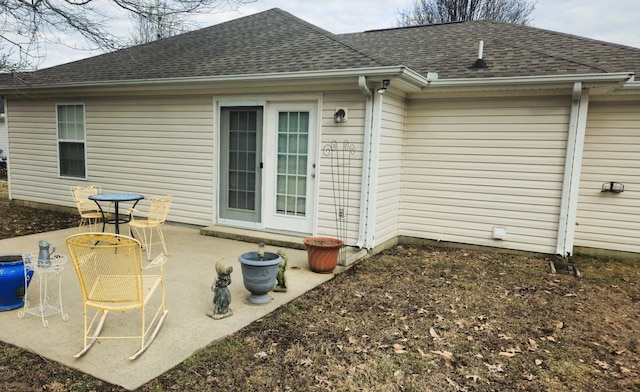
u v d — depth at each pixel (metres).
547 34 7.93
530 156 6.12
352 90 5.79
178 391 2.57
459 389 2.74
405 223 7.01
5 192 12.37
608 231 6.37
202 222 7.23
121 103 7.76
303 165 6.27
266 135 6.47
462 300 4.36
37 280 4.45
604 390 2.79
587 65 5.72
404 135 6.84
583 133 5.77
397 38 9.10
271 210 6.58
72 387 2.55
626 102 6.08
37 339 3.13
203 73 6.57
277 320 3.68
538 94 5.96
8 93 8.62
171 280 4.59
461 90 6.15
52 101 8.52
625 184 6.21
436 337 3.47
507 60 6.53
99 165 8.16
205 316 3.67
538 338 3.53
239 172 6.82
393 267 5.50
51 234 6.75
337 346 3.25
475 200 6.52
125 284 3.14
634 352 3.32
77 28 7.03
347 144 5.89
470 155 6.46
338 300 4.24
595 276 5.38
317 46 6.73
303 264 5.41
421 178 6.81
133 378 2.65
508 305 4.26
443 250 6.57
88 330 3.11
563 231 5.99
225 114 6.81
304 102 6.16
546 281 5.10
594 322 3.90
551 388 2.79
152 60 8.04
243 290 4.38
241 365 2.91
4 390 2.51
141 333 3.26
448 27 9.38
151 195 7.67
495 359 3.15
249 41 7.96
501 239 6.41
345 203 5.98
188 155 7.22
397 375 2.88
